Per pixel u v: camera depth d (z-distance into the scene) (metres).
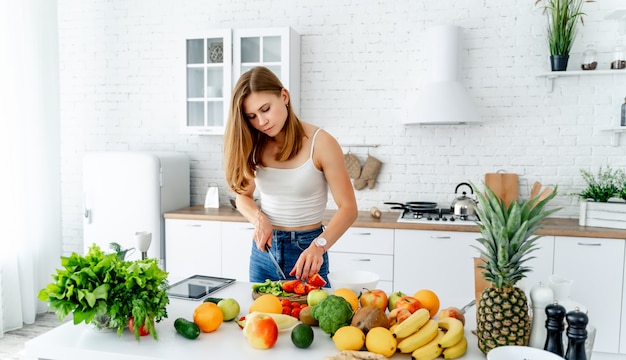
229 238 3.81
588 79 3.74
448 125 3.98
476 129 3.94
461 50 3.73
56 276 1.35
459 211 3.59
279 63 3.88
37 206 4.02
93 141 4.70
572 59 3.76
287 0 4.20
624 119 3.54
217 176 4.46
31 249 3.93
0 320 3.62
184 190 4.31
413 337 1.25
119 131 4.64
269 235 2.02
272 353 1.30
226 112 3.98
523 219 1.22
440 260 3.41
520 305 1.24
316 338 1.41
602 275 3.18
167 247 3.94
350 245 3.55
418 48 4.00
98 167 3.99
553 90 3.81
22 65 3.81
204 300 1.72
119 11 4.56
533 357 1.16
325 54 4.16
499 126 3.90
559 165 3.83
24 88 3.85
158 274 1.41
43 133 4.03
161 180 3.95
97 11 4.60
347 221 1.99
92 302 1.29
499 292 1.26
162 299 1.40
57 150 4.17
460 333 1.28
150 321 1.36
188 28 4.42
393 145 4.09
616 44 3.69
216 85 4.03
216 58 4.00
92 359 1.31
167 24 4.46
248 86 1.82
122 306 1.35
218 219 3.81
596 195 3.42
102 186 3.99
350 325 1.36
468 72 3.93
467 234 3.36
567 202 3.82
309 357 1.27
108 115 4.65
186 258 3.91
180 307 1.65
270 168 2.05
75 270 1.36
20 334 3.72
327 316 1.34
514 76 3.86
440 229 3.39
